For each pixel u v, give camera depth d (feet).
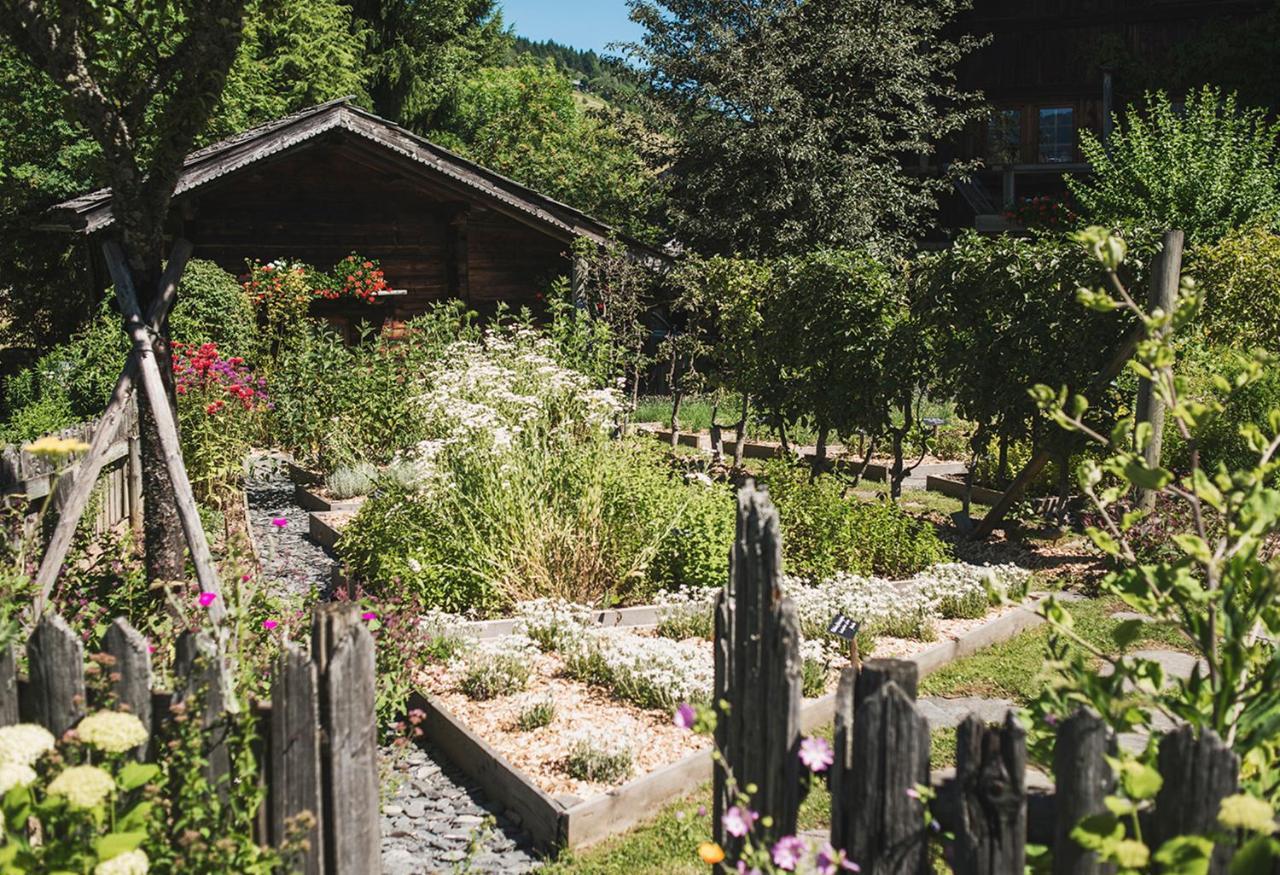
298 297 55.47
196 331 47.98
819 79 81.25
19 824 9.29
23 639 13.43
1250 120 69.15
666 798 15.71
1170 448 31.91
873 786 8.20
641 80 85.81
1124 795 7.48
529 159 128.88
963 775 7.80
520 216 60.70
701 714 9.39
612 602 25.32
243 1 18.15
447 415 30.35
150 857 9.66
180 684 9.93
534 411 29.89
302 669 9.74
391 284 61.62
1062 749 7.57
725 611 9.93
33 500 19.90
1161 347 9.40
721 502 28.32
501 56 148.97
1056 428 31.09
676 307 67.51
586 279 60.70
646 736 17.57
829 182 80.23
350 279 58.65
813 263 38.99
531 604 22.94
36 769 9.86
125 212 18.33
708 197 83.20
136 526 28.19
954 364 33.76
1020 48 84.48
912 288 35.76
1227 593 8.75
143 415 18.74
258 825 9.96
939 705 19.84
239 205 58.85
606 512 26.73
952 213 87.51
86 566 21.18
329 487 38.50
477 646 20.97
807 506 28.86
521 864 14.34
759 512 9.60
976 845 7.73
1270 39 69.00
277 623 17.06
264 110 90.58
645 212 113.91
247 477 40.70
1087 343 30.48
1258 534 8.77
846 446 47.73
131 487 28.12
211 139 79.51
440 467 27.09
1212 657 8.66
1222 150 55.21
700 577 25.99
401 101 127.34
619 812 15.03
